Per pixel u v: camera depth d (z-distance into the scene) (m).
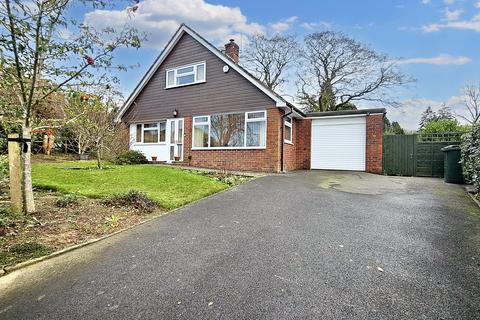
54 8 4.03
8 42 3.82
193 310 2.30
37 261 3.19
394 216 4.94
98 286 2.69
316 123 14.57
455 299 2.43
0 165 5.62
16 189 4.51
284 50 27.83
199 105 13.98
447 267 3.02
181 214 5.20
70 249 3.55
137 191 5.95
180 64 14.66
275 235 4.01
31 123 4.93
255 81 12.33
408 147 12.65
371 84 25.45
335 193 7.05
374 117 13.27
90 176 8.66
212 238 3.94
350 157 13.80
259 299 2.44
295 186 8.02
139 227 4.47
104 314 2.26
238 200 6.23
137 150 15.37
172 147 14.81
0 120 4.84
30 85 4.41
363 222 4.58
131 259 3.29
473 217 4.88
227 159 13.06
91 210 5.21
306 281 2.74
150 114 15.58
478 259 3.21
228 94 13.16
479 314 2.23
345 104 26.92
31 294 2.56
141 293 2.56
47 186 7.01
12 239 3.72
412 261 3.16
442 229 4.25
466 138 8.20
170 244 3.74
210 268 3.03
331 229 4.24
